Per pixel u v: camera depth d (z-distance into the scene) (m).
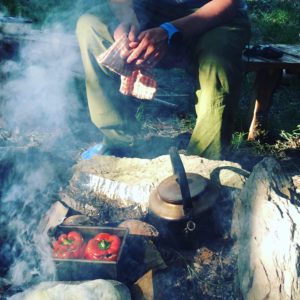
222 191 0.98
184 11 1.29
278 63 1.42
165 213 0.83
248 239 0.79
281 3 3.09
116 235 0.87
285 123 1.70
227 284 0.82
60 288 0.76
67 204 1.01
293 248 0.70
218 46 1.15
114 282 0.78
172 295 0.81
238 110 1.75
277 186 0.83
